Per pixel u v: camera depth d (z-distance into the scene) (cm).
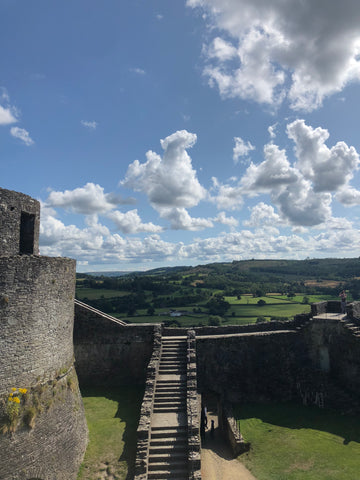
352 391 1903
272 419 1825
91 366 2039
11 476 907
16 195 1234
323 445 1506
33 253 1338
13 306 988
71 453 1155
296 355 2117
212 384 2055
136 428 1466
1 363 941
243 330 2305
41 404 1050
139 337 2070
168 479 1202
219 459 1554
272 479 1320
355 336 1880
